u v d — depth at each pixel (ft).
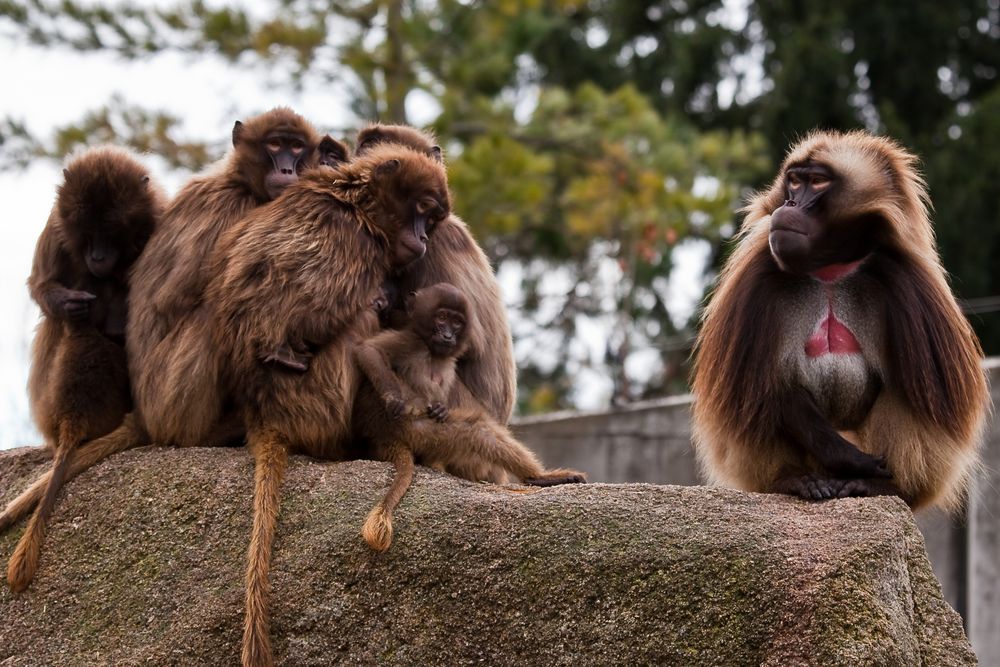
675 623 20.47
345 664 21.04
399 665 20.95
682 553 20.74
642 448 49.32
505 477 25.18
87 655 21.80
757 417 23.54
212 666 21.27
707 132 91.09
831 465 23.06
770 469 23.95
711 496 21.74
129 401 24.84
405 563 21.29
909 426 23.29
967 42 95.14
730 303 24.25
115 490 23.12
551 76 97.60
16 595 22.66
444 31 70.54
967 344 23.94
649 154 73.05
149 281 24.26
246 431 23.68
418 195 24.32
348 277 23.57
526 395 82.48
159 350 23.84
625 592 20.71
